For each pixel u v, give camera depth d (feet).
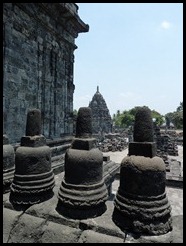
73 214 14.23
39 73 38.45
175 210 34.35
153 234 12.11
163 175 12.97
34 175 16.63
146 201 12.39
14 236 14.16
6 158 19.16
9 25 30.60
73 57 52.60
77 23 47.83
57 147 38.24
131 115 216.95
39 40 38.37
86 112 15.62
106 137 145.79
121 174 13.67
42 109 39.68
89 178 14.55
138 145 13.46
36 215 15.20
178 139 150.71
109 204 16.40
